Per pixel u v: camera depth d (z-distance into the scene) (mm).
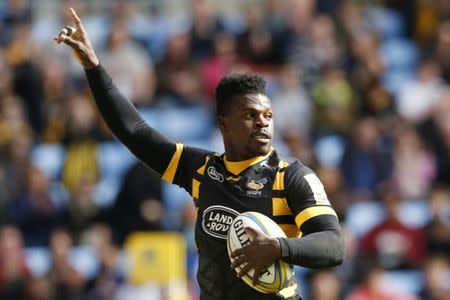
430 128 48656
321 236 15375
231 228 15852
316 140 48719
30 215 44438
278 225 16234
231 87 16734
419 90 52719
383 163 46375
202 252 16766
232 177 16688
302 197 16094
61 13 57219
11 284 40188
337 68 50969
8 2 57719
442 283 41031
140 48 53406
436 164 47656
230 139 16828
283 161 16641
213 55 51844
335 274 39031
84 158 46969
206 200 16812
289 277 15734
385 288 41344
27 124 50375
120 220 42438
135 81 50188
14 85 51156
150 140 17703
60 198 46531
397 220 43031
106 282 39969
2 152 46625
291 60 51500
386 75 55750
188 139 50500
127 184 42312
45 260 43625
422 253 43031
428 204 45969
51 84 50906
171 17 60531
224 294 16391
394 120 49375
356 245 42719
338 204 41406
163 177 17656
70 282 39812
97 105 17875
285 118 48500
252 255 15109
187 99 51094
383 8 60344
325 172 42031
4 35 55844
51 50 53406
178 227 41125
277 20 52719
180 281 29547
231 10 60281
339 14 53750
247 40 51906
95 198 44688
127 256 40625
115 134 17875
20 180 45344
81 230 43188
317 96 49250
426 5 58781
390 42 58156
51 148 49469
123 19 54500
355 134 46719
